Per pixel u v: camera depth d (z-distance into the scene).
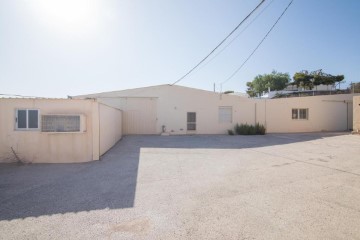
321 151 9.78
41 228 3.36
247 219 3.59
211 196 4.61
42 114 7.77
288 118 20.09
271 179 5.75
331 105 20.91
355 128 16.70
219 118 19.27
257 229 3.28
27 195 4.75
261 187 5.13
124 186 5.31
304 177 5.89
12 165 7.47
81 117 7.84
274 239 3.02
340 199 4.40
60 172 6.62
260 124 19.67
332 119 20.91
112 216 3.74
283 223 3.45
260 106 19.70
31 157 7.81
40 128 7.83
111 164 7.60
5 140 7.75
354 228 3.29
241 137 16.22
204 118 19.02
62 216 3.75
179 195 4.68
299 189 4.97
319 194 4.66
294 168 6.86
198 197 4.56
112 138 11.66
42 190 5.07
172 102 18.70
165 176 6.12
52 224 3.48
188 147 11.27
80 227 3.38
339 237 3.06
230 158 8.45
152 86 18.58
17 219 3.65
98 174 6.38
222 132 19.20
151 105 18.52
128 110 18.36
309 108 20.44
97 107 8.22
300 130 20.25
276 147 11.10
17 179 5.92
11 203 4.32
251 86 48.88
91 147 8.13
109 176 6.18
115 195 4.72
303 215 3.71
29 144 7.80
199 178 5.90
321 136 16.06
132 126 18.36
